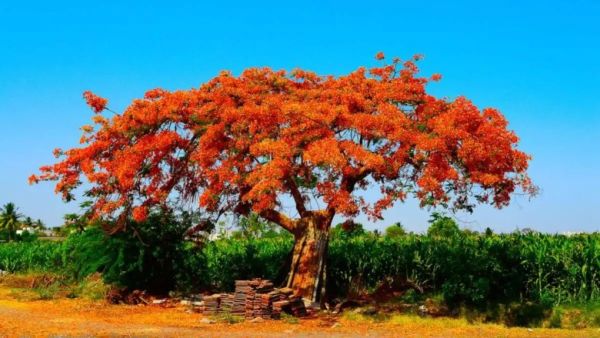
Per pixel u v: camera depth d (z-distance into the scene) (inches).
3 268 1316.4
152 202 733.3
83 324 583.2
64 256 1001.5
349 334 542.9
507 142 659.4
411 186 652.1
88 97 724.7
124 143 718.5
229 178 663.1
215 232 863.1
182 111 713.0
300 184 724.0
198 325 585.9
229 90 700.7
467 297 742.5
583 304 717.9
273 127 671.1
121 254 788.6
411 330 574.6
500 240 920.3
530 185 681.0
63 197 714.8
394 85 712.4
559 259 764.6
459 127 651.5
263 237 1224.2
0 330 530.9
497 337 539.2
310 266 714.8
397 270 856.3
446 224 1094.4
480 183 650.2
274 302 628.7
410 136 637.9
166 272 829.2
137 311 691.4
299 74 772.6
